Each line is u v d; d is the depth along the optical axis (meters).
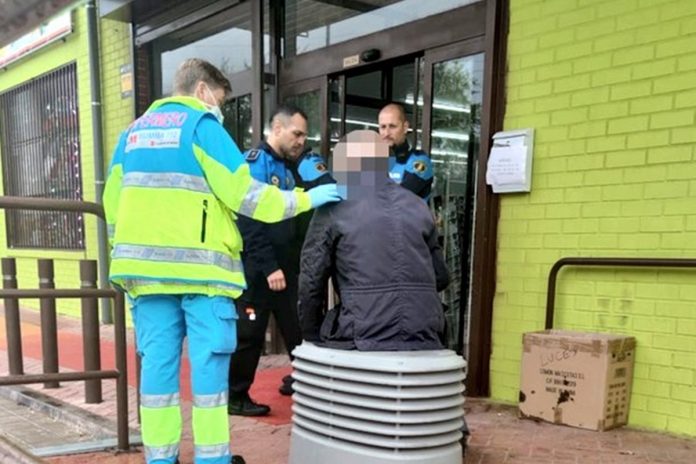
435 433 2.04
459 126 4.43
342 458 2.08
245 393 3.76
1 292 2.92
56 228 8.62
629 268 3.61
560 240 3.88
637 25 3.53
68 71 8.12
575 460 3.06
